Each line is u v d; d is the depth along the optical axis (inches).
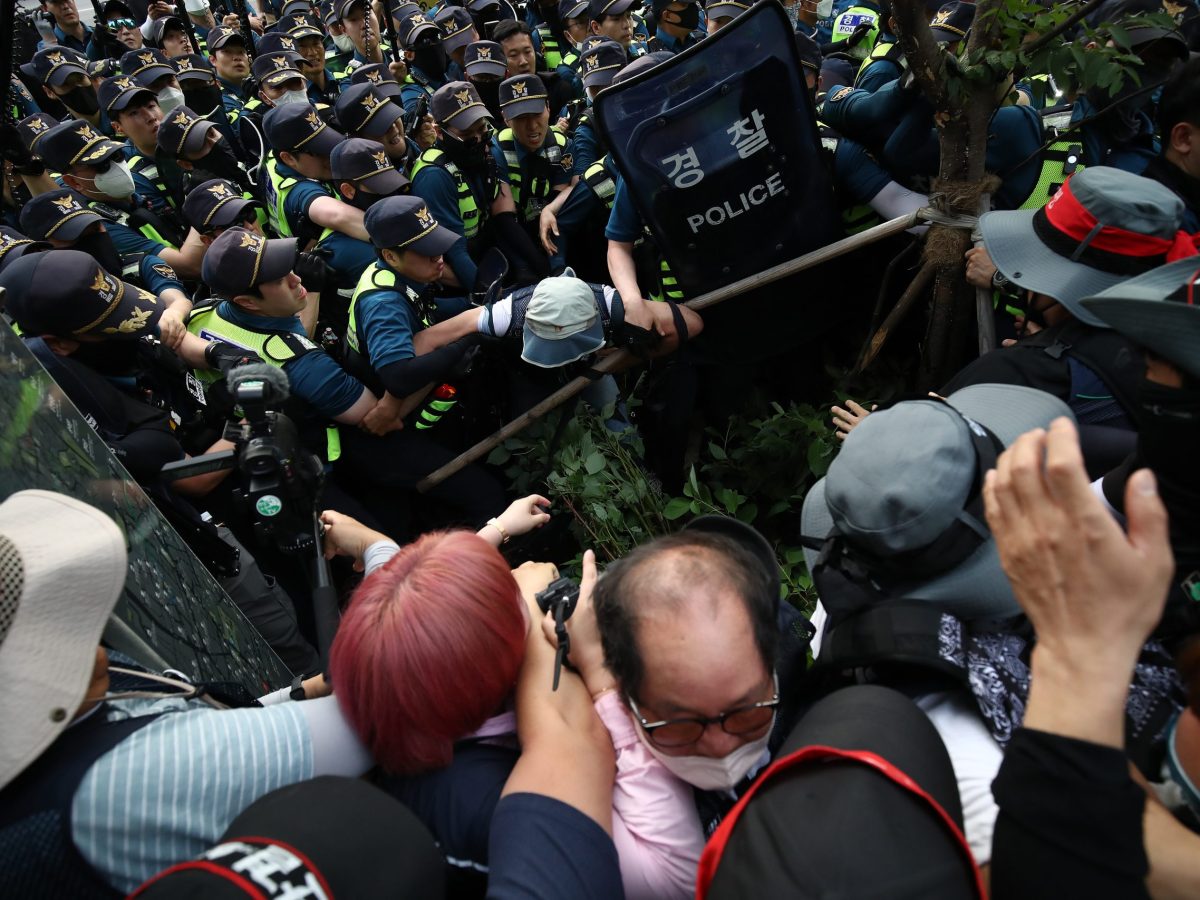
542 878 38.0
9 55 70.2
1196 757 36.7
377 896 32.7
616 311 110.9
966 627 46.1
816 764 34.8
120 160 155.0
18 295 89.8
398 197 110.4
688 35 196.7
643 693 41.0
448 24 239.9
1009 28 84.3
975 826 39.6
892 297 122.0
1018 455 32.6
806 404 116.1
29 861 37.1
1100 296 48.0
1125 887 30.8
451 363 109.6
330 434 115.5
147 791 39.4
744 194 104.4
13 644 37.7
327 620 66.9
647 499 109.9
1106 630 31.7
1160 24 86.4
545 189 170.4
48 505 43.0
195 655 65.3
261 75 193.3
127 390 98.3
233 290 103.3
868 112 107.3
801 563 103.4
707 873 34.2
